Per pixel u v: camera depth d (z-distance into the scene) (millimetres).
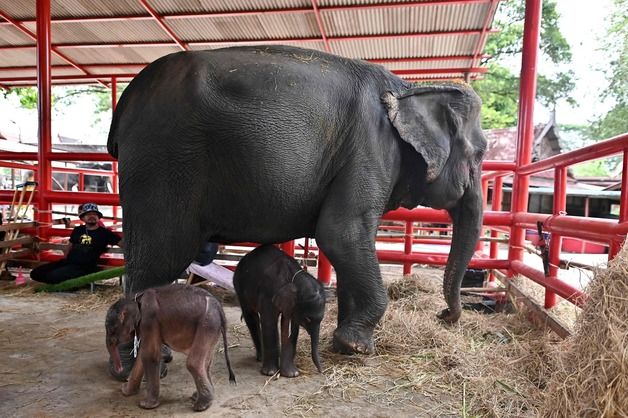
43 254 6020
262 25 8906
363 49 9836
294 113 2857
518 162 5047
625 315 1815
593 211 16016
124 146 2840
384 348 3480
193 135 2756
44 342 3580
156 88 2826
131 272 2879
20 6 8375
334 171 3088
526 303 4312
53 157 5965
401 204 3652
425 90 3258
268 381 2912
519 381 2918
